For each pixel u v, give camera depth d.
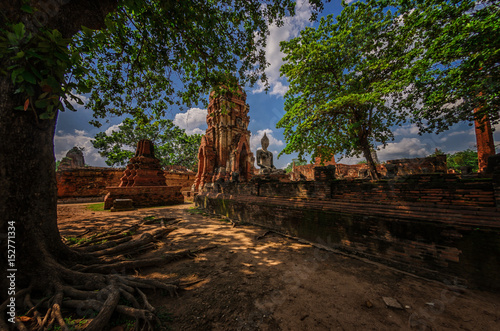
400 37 6.36
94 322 1.99
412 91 5.82
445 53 4.50
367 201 4.44
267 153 15.09
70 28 3.12
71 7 3.03
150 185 14.26
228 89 6.69
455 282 3.02
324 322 2.27
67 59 2.01
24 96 2.64
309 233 5.31
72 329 1.99
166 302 2.67
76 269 3.13
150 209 11.60
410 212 3.69
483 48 4.10
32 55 1.84
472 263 2.92
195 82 6.73
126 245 4.49
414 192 3.77
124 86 6.43
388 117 8.18
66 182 16.36
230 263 3.96
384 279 3.24
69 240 5.17
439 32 5.04
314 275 3.39
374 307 2.52
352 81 7.79
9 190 2.58
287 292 2.88
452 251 3.11
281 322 2.27
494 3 3.95
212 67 6.07
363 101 6.11
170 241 5.51
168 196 14.13
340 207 4.80
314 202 5.45
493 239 2.77
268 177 7.85
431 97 5.23
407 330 2.13
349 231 4.46
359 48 7.52
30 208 2.80
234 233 6.32
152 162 14.84
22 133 2.69
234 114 18.11
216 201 9.98
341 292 2.87
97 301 2.35
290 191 6.38
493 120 4.98
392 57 6.71
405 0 5.32
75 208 11.66
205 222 8.15
